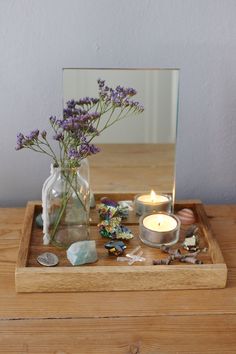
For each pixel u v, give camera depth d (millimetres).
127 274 605
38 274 600
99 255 652
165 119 746
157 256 655
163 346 536
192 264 630
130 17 722
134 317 571
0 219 759
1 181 805
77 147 641
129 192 790
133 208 780
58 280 604
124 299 598
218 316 574
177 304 591
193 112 781
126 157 766
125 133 751
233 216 784
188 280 613
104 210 734
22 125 771
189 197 840
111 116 738
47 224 672
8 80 744
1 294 602
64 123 619
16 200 820
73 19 718
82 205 679
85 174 701
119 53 740
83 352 529
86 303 590
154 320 567
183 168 819
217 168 822
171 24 729
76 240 676
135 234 712
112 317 570
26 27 718
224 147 806
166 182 777
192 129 792
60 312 576
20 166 798
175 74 725
